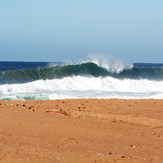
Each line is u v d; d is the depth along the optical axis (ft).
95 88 133.69
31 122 52.60
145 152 42.55
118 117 60.90
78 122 55.16
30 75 165.07
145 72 171.83
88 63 164.96
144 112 68.18
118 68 168.35
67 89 127.75
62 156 38.37
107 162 37.14
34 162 35.99
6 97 100.78
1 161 35.65
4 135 45.60
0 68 379.96
